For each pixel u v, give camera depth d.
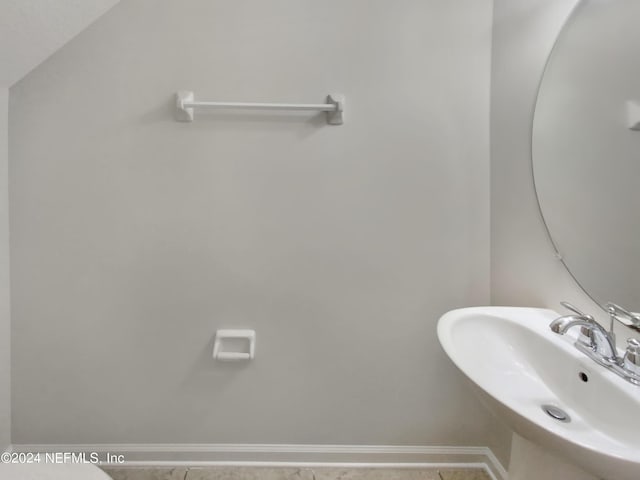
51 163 1.30
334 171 1.34
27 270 1.33
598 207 0.87
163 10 1.28
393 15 1.31
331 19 1.31
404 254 1.38
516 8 1.20
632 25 0.77
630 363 0.75
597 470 0.60
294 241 1.36
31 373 1.36
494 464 1.39
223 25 1.29
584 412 0.79
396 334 1.40
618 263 0.81
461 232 1.38
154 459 1.41
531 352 0.96
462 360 0.86
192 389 1.39
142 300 1.36
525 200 1.17
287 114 1.32
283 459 1.43
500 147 1.29
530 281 1.16
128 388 1.38
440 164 1.36
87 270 1.34
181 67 1.29
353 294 1.38
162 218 1.33
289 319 1.38
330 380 1.41
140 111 1.30
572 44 0.95
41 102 1.28
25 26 1.08
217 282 1.36
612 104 0.82
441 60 1.33
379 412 1.43
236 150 1.32
